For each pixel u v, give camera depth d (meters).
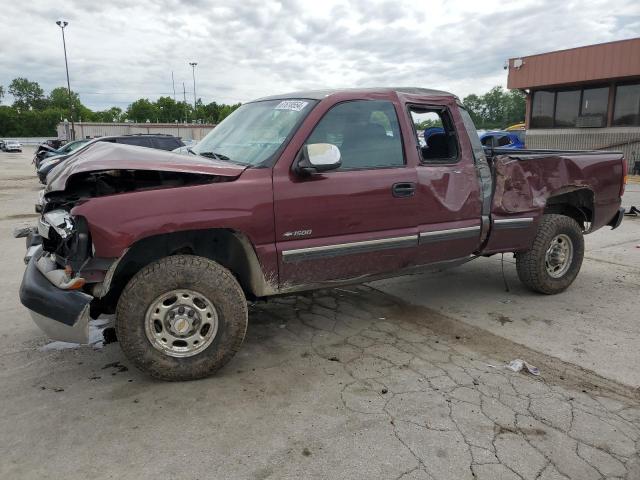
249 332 4.44
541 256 5.14
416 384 3.50
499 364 3.82
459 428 2.98
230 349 3.54
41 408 3.20
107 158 3.33
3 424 3.03
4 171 26.38
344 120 3.97
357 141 4.01
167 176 3.49
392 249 4.13
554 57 21.17
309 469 2.62
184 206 3.32
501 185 4.71
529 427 2.99
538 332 4.43
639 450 2.79
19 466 2.65
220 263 3.79
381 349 4.09
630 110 20.08
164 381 3.54
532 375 3.63
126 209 3.21
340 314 4.89
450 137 4.56
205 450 2.78
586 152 5.46
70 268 3.23
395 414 3.12
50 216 3.48
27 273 3.45
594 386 3.48
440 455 2.73
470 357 3.94
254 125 4.18
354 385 3.49
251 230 3.52
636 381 3.56
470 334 4.39
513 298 5.35
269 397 3.33
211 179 3.47
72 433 2.94
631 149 20.06
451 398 3.31
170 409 3.19
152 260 3.57
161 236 3.49
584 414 3.13
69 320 3.18
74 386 3.48
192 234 3.57
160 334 3.42
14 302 5.19
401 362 3.85
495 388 3.45
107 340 4.08
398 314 4.89
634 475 2.60
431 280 6.02
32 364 3.82
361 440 2.87
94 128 53.91
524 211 4.89
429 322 4.68
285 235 3.66
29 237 4.23
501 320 4.72
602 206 5.55
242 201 3.47
